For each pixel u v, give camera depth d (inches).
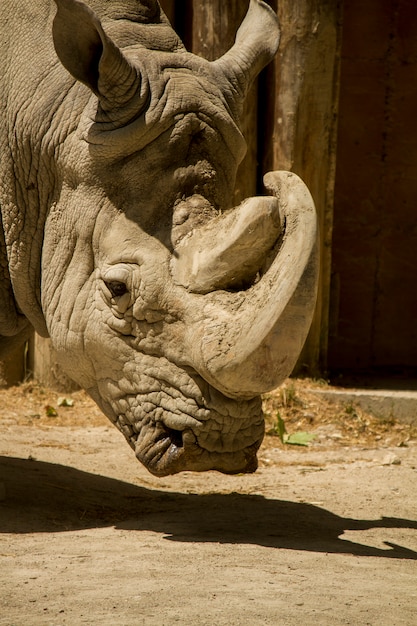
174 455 421.4
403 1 904.3
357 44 902.4
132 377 431.2
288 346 383.2
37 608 334.0
